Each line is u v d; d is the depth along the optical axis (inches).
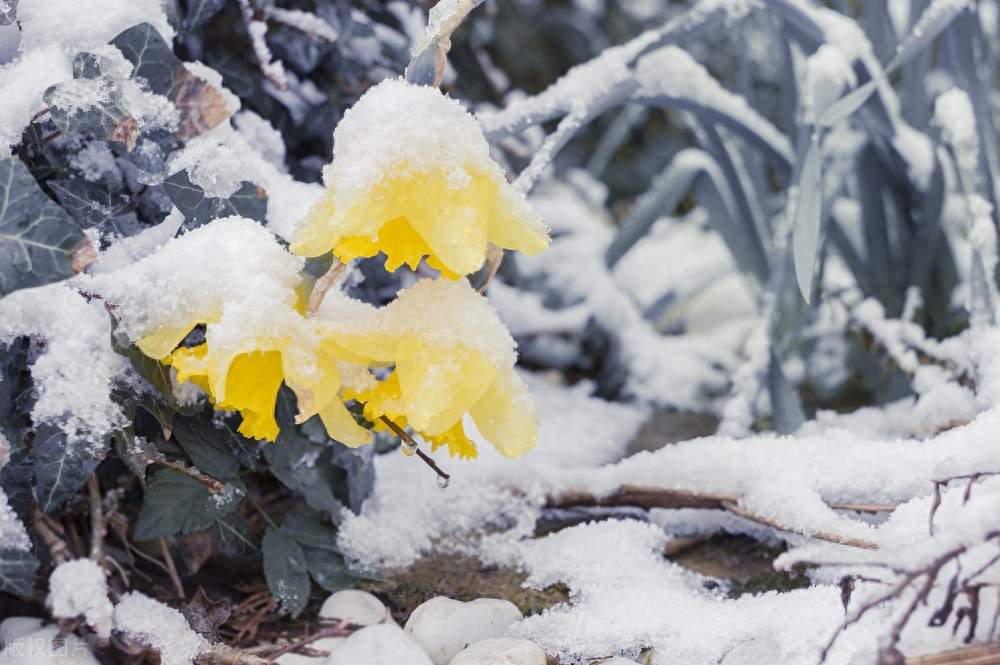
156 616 36.3
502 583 38.5
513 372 35.3
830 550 34.4
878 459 38.2
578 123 40.2
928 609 35.2
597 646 36.9
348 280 38.7
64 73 36.3
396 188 34.2
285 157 41.4
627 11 75.9
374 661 35.6
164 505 36.9
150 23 37.1
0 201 35.0
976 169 41.4
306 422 38.3
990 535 33.6
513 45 75.0
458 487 40.5
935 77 45.7
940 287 43.2
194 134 36.8
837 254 45.8
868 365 44.2
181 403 36.9
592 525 39.4
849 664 35.2
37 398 36.0
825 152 43.0
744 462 39.0
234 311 34.6
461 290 35.0
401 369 34.7
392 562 39.0
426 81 35.1
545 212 50.8
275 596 37.4
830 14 41.7
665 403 46.3
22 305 35.8
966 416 40.2
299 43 40.8
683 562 39.2
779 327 44.6
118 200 37.7
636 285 53.1
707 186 44.8
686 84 42.7
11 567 35.6
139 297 35.6
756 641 36.4
